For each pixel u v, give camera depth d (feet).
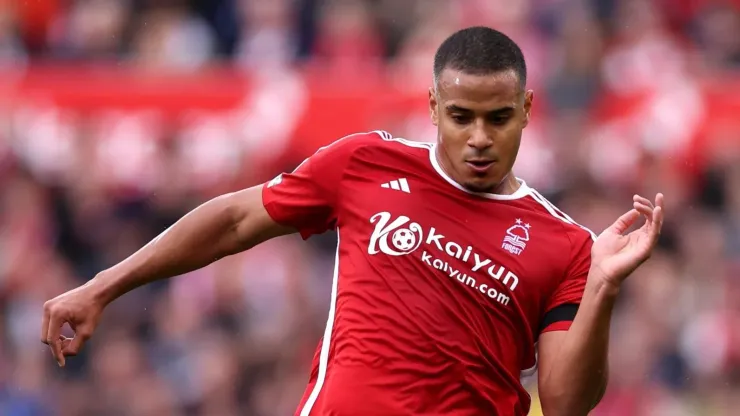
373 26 180.24
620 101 163.63
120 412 143.74
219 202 65.31
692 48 187.32
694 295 157.58
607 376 61.52
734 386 154.81
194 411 144.15
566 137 159.22
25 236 154.61
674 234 160.45
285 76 159.22
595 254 60.03
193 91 157.17
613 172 159.84
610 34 181.06
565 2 181.47
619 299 156.15
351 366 60.85
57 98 158.92
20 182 157.48
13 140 158.40
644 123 161.48
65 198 157.58
